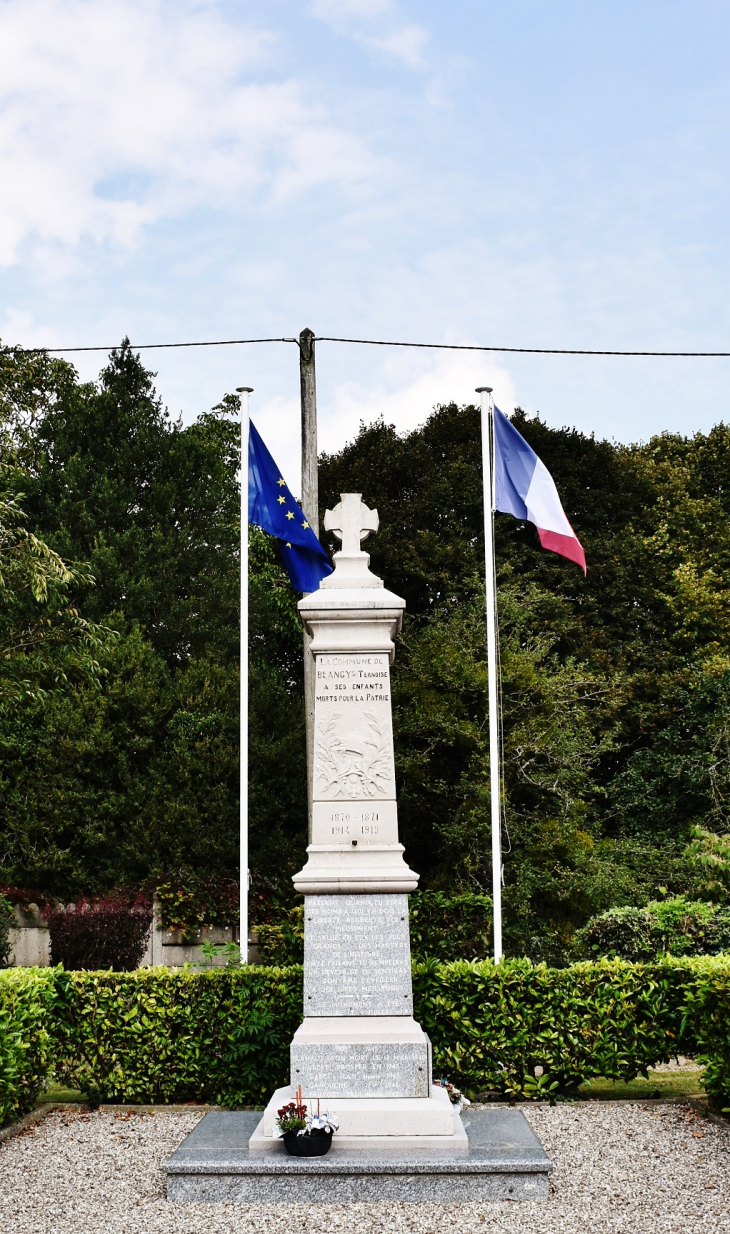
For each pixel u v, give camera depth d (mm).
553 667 22781
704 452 31984
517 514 13336
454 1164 7160
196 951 17875
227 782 20438
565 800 19594
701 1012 9516
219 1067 9945
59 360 29125
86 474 25922
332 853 8492
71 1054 10000
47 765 20062
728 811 22672
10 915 17516
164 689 21812
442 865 19922
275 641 25500
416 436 28094
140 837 19672
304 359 17109
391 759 8688
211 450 28094
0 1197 7254
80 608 23969
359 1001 8195
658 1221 6637
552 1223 6625
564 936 17797
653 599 27594
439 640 20766
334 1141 7488
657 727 25781
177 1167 7199
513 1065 9992
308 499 16938
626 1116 9320
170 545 25328
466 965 10219
